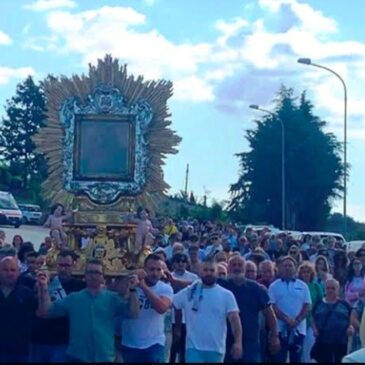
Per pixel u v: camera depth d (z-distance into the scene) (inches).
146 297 440.5
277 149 2918.3
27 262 543.2
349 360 406.0
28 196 3378.4
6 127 3848.4
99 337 397.1
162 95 588.4
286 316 535.2
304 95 3019.2
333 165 2935.5
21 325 389.4
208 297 431.8
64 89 594.2
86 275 406.9
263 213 2960.1
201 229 1462.8
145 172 587.2
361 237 2556.6
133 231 566.9
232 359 440.5
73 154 589.6
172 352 492.1
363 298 551.8
